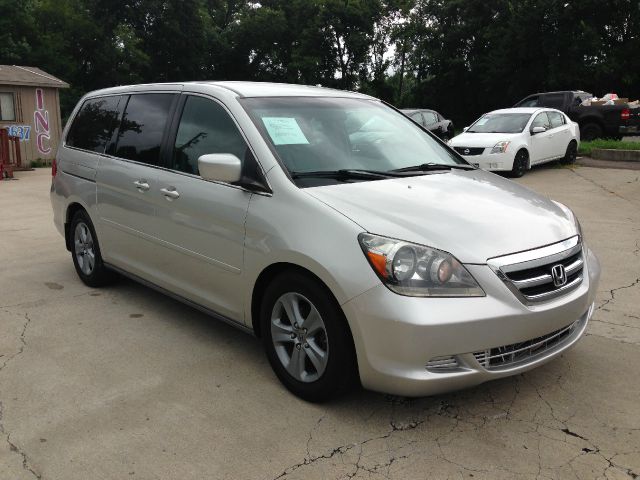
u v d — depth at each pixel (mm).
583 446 2865
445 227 3037
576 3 32125
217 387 3465
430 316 2758
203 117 4020
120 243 4699
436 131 20828
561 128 14070
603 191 10797
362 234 2945
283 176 3385
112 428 3023
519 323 2902
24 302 4934
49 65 32250
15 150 17703
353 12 44062
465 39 41625
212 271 3758
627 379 3531
